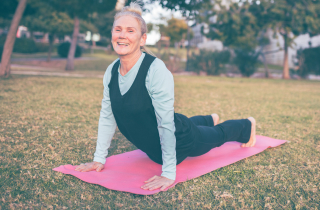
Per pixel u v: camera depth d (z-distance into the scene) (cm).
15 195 174
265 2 1741
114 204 168
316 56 1895
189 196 180
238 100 700
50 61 2436
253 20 1770
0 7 1262
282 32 1961
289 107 606
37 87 748
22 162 229
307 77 1934
